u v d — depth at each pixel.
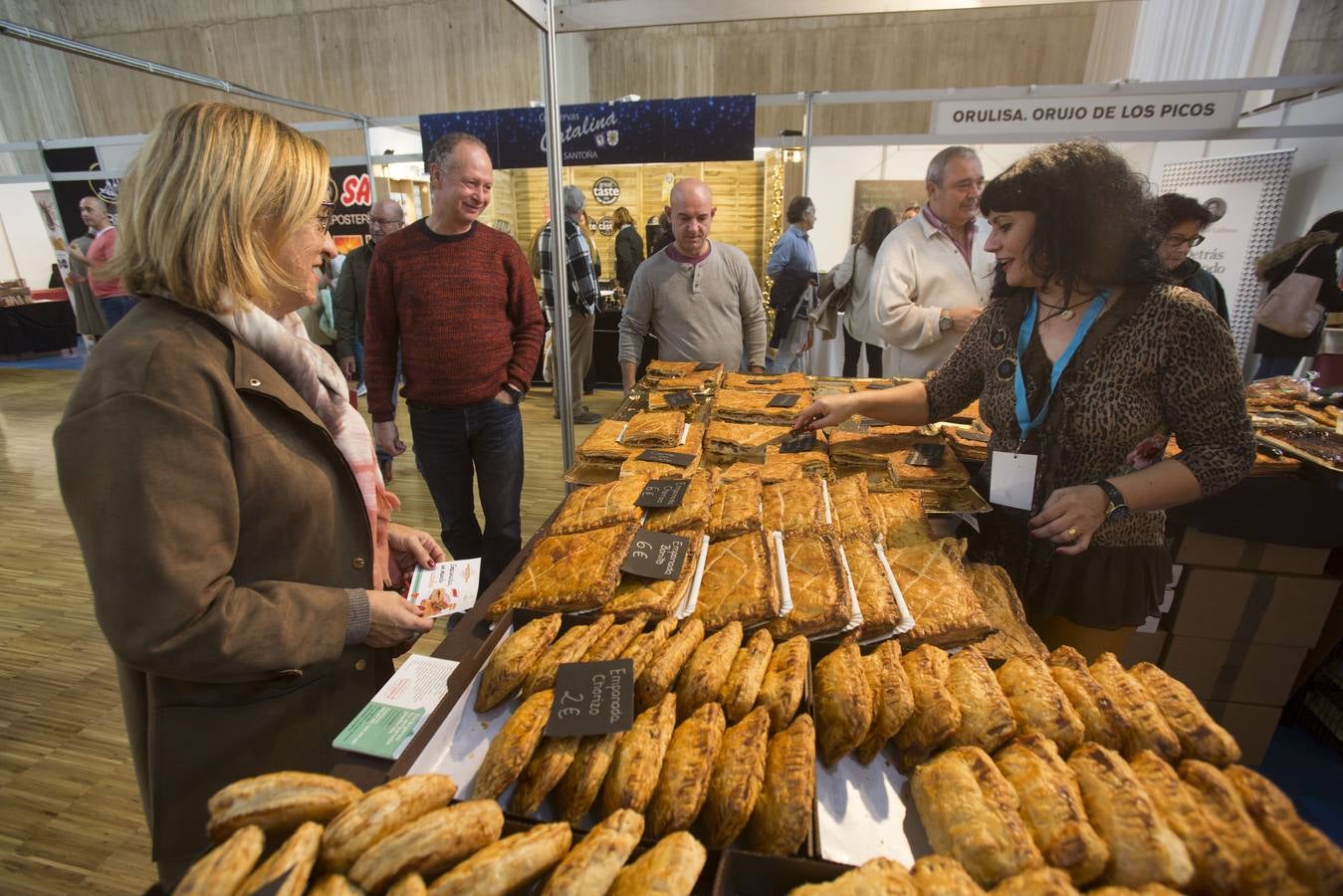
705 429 2.04
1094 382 1.31
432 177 2.35
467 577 1.38
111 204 5.82
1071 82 7.52
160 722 1.03
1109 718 0.85
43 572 3.35
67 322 8.73
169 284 0.94
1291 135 3.22
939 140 3.59
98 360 0.90
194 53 8.55
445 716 0.91
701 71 8.25
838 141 3.72
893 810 0.84
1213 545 2.05
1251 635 2.12
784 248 5.12
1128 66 6.83
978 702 0.88
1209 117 3.26
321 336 5.49
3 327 8.17
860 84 7.96
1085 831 0.68
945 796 0.77
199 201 0.92
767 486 1.63
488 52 8.08
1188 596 2.11
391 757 0.90
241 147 0.94
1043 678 0.92
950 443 1.92
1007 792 0.75
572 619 1.14
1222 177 5.13
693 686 0.93
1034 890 0.62
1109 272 1.28
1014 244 1.33
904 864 0.76
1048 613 1.47
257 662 0.96
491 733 0.92
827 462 1.76
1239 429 1.25
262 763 1.09
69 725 2.32
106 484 0.85
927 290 2.70
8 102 8.56
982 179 2.50
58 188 5.84
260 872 0.62
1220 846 0.65
